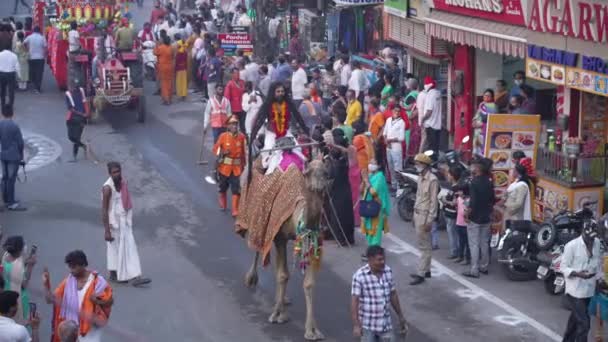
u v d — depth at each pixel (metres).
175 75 32.44
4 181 20.45
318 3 35.66
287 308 15.05
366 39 31.98
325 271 16.73
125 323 14.44
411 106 22.97
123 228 15.98
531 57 17.98
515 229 16.03
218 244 18.23
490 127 17.64
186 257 17.52
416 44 24.34
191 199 21.19
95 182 22.58
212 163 24.23
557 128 18.58
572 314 13.02
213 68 29.72
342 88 25.06
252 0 38.09
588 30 16.22
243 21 38.34
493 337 13.72
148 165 24.05
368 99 24.98
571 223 15.61
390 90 24.16
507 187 17.42
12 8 53.31
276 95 14.77
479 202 15.88
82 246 18.08
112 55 29.47
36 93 33.53
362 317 11.84
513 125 17.66
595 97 18.12
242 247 18.06
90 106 28.95
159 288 15.92
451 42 23.19
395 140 21.00
